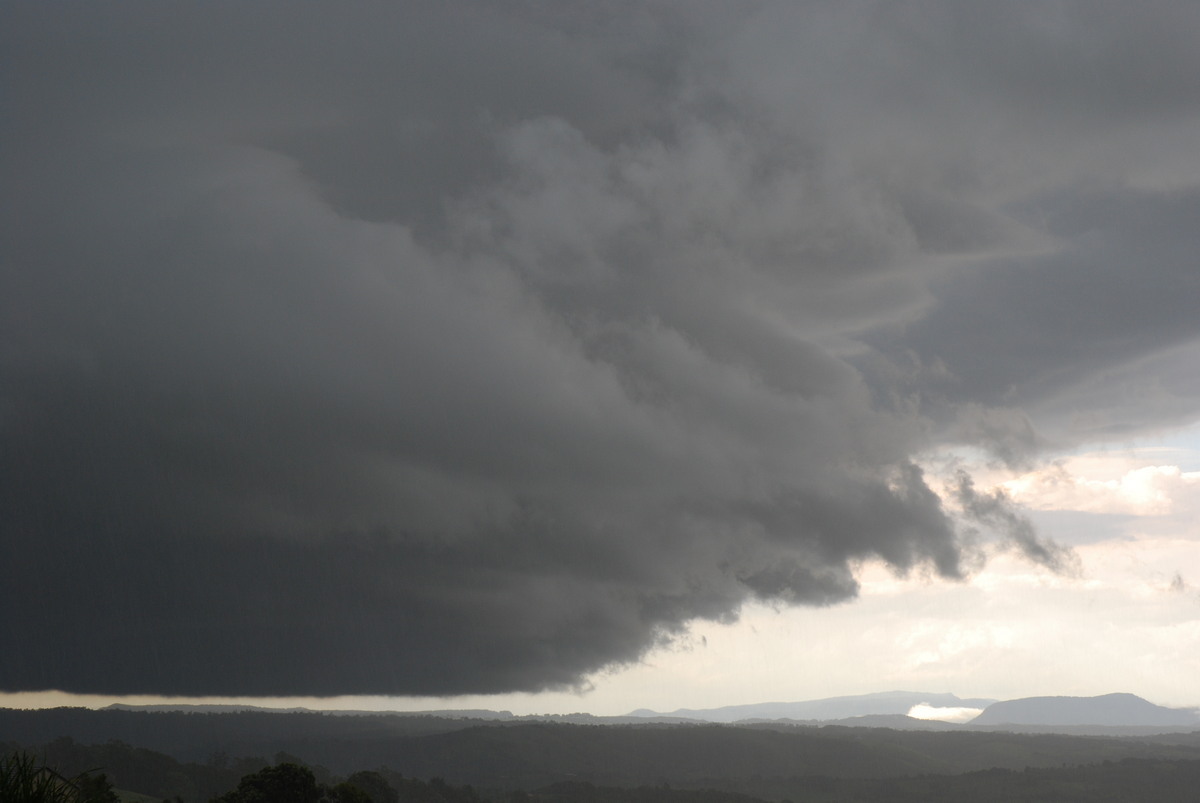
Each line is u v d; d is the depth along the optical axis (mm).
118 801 53594
